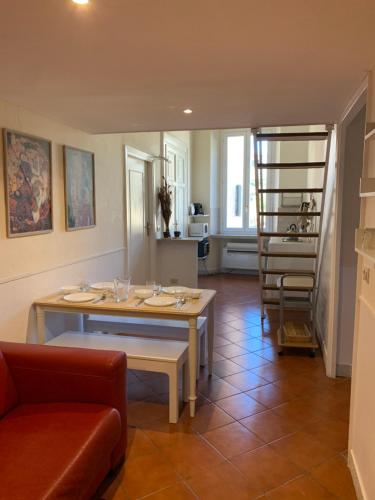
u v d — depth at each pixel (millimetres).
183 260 5902
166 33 1665
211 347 3328
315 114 3098
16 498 1366
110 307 2777
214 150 7824
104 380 2000
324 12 1484
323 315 4047
